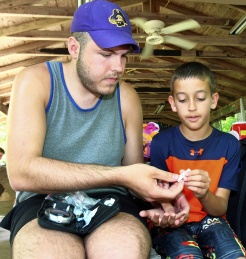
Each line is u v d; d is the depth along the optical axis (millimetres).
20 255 1160
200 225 1617
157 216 1400
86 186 1263
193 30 8266
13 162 1310
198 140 1703
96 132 1500
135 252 1203
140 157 1655
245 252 1485
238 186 1752
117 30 1352
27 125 1348
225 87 11266
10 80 9461
